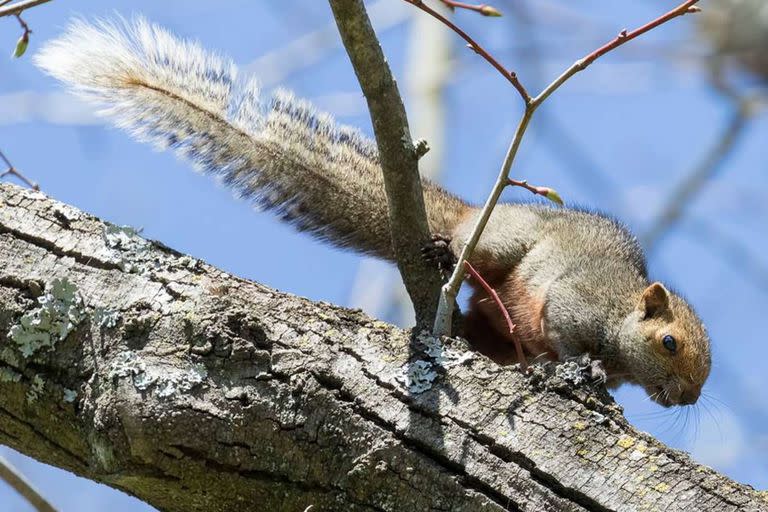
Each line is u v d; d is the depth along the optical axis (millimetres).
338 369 8148
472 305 13094
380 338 8438
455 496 7656
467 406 7980
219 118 12586
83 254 8633
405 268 9305
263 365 8086
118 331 8172
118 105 12016
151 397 7793
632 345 12953
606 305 13094
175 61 12328
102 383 7930
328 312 8570
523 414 7934
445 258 12000
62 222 8844
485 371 8188
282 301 8586
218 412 7820
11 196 8945
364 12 8328
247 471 7871
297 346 8242
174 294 8422
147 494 8086
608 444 7773
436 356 8273
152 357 8008
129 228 8883
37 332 8211
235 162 12820
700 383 12867
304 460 7859
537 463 7680
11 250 8609
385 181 9055
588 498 7539
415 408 7996
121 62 11945
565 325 13109
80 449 8133
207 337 8086
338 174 13203
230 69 12625
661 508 7441
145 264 8648
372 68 8484
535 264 13312
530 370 8195
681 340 12789
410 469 7734
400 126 8766
